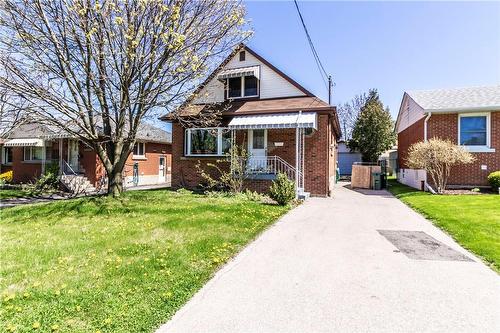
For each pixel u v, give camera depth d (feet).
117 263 19.75
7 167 95.14
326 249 23.36
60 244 24.49
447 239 26.09
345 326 12.80
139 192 58.08
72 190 75.20
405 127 86.33
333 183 78.07
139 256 21.18
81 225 31.91
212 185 57.67
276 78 63.77
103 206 41.86
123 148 49.06
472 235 25.98
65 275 17.80
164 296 15.07
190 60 42.04
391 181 100.53
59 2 38.17
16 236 27.53
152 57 40.81
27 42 38.04
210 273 18.39
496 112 58.65
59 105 41.24
